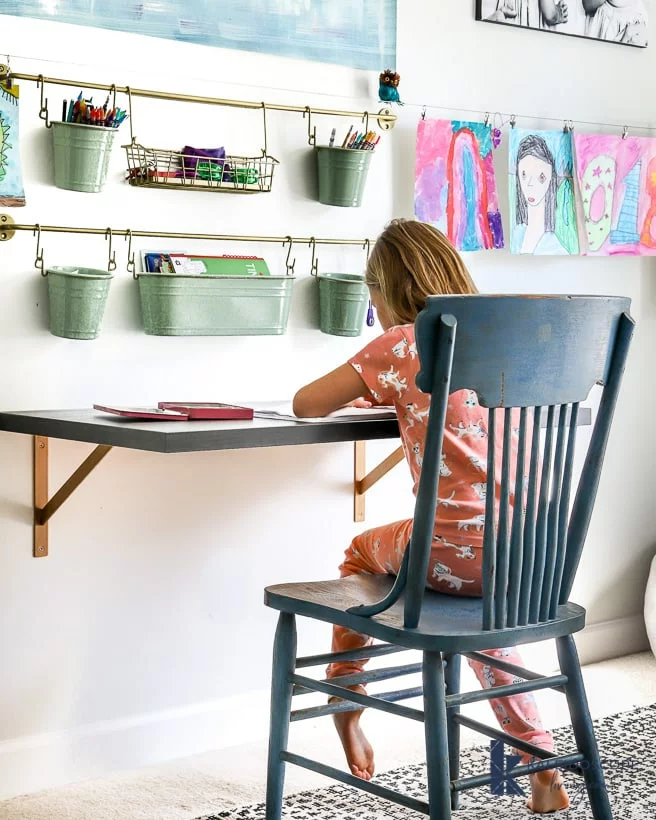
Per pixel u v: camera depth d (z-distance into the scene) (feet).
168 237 7.58
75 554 7.43
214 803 7.11
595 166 9.59
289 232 8.18
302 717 6.12
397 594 5.39
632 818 6.82
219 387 7.93
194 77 7.64
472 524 5.90
